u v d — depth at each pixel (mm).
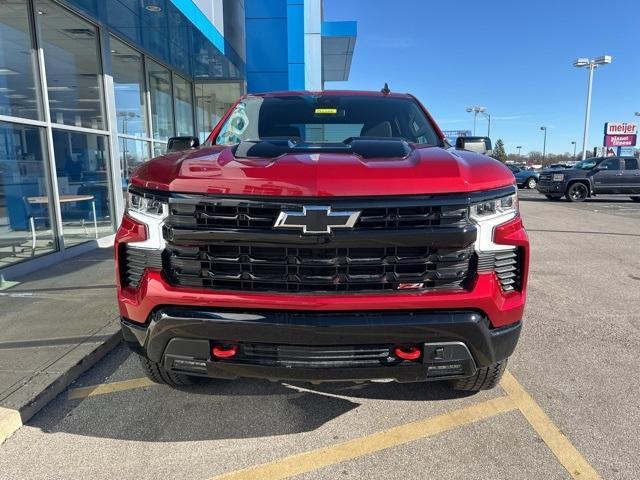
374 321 2211
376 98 4020
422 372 2336
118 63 9039
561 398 3152
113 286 5332
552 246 8852
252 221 2207
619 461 2508
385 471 2438
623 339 4188
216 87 14586
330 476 2400
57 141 7012
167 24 7980
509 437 2721
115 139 8523
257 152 2584
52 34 6938
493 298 2305
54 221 6758
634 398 3156
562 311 4969
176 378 3021
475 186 2281
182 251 2309
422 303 2238
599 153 44656
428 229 2201
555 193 20406
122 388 3285
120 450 2604
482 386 3000
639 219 13391
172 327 2305
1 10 6312
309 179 2168
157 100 10906
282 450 2613
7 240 6047
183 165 2402
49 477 2387
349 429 2811
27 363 3408
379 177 2201
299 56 15438
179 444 2658
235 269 2281
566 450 2602
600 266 7133
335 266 2223
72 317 4324
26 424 2846
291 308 2232
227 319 2244
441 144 3387
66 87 7293
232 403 3090
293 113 3775
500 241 2332
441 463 2496
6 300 4812
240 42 13336
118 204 8633
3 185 5988
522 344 4066
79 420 2891
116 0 6738
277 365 2301
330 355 2275
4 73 6230
